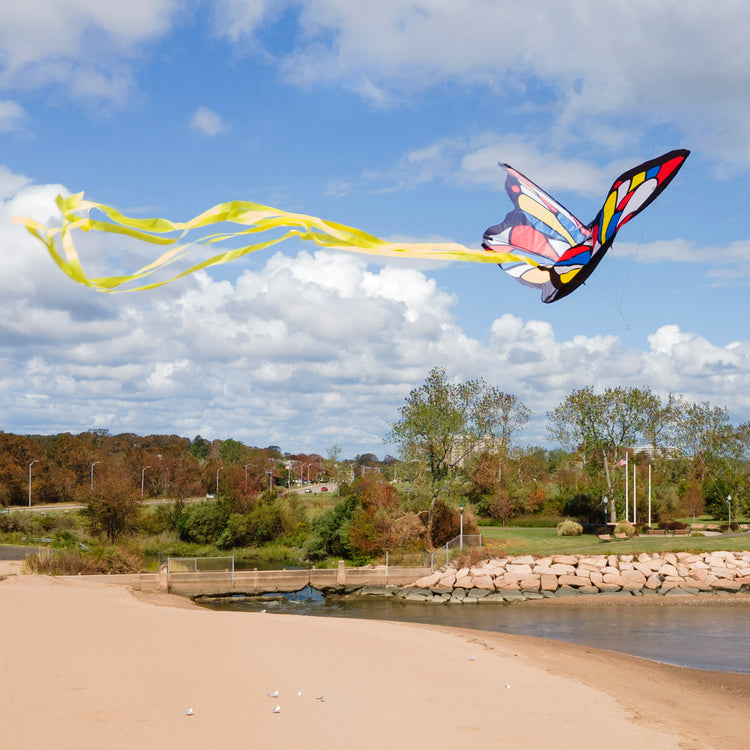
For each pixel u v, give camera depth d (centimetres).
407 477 6306
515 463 9425
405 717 1427
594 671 2142
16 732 1208
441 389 6294
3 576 4209
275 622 2708
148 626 2391
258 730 1291
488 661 2106
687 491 8500
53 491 13612
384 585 5094
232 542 7475
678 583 4841
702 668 2500
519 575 4959
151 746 1180
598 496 7675
